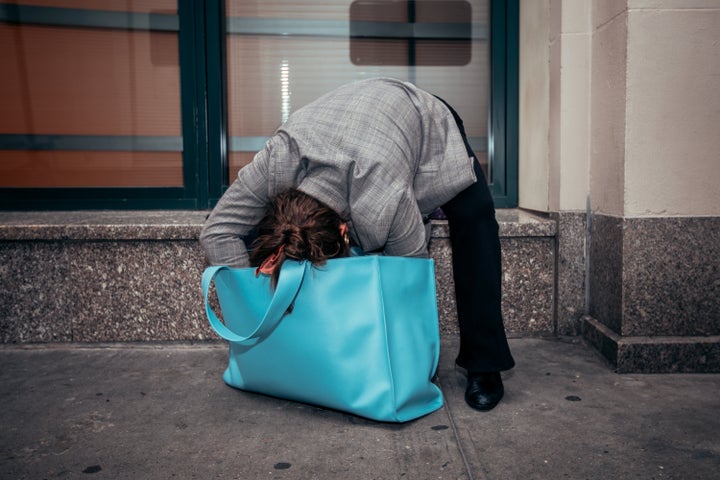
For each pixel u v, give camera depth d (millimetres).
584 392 1818
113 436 1538
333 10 3070
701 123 1987
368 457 1410
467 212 1609
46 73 3027
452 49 3090
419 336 1646
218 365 2135
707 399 1754
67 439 1520
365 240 1486
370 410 1547
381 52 3094
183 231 2303
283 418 1657
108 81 3039
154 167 3088
